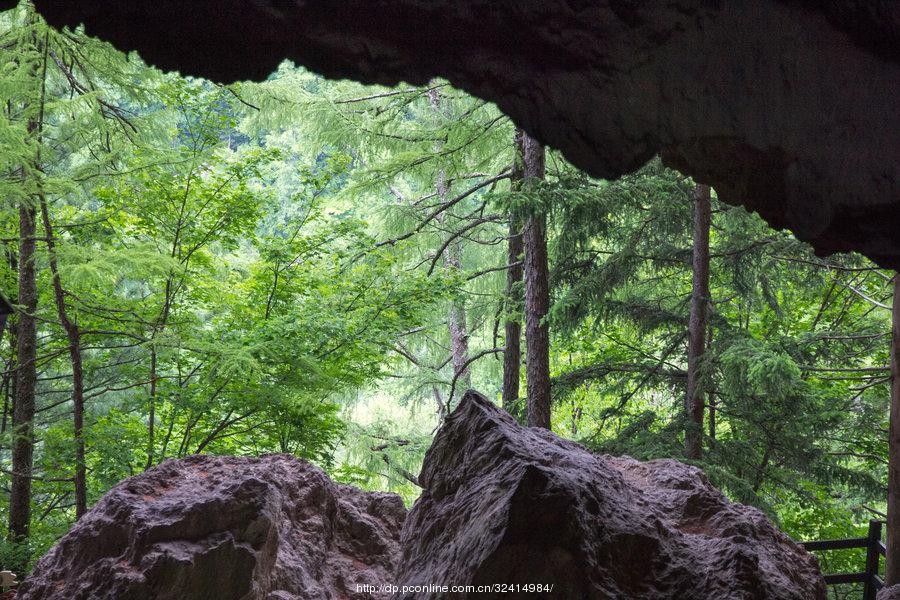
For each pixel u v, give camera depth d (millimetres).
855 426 11523
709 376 11086
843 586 11203
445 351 20938
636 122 1458
